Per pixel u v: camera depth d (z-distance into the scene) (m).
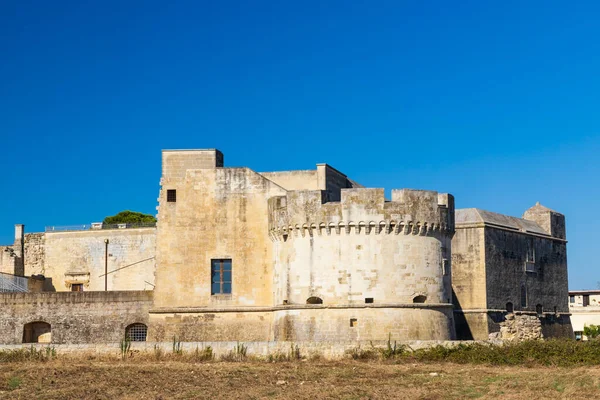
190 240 71.62
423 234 65.50
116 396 46.44
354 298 64.06
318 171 75.00
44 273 102.56
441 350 59.66
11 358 61.75
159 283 71.50
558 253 98.88
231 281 71.00
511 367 56.44
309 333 64.50
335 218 64.75
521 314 88.75
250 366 57.78
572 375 51.41
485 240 84.81
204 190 72.00
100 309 74.69
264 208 71.19
